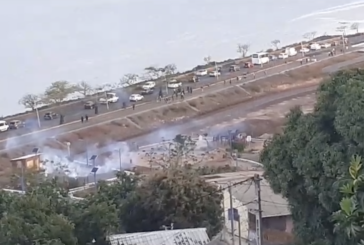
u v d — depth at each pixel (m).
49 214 57.12
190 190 81.19
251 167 122.19
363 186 26.34
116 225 63.66
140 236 68.69
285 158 60.59
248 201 82.00
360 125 53.50
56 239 51.31
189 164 127.62
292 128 62.66
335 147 54.94
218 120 196.75
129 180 86.50
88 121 193.50
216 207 82.06
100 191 85.69
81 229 60.03
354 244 47.66
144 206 80.00
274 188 62.41
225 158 142.00
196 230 72.25
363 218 26.08
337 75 63.66
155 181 81.69
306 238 59.81
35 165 145.88
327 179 55.28
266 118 193.75
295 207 60.62
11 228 51.16
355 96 55.50
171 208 79.94
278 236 80.12
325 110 59.69
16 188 112.69
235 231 84.06
